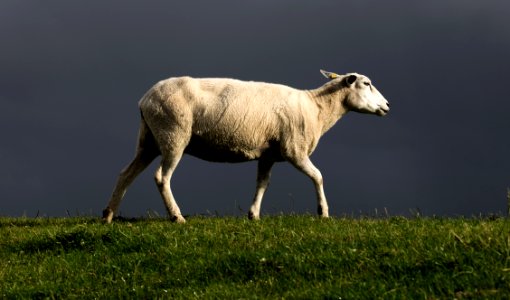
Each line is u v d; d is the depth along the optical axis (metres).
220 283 10.89
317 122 16.34
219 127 15.38
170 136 15.32
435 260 10.23
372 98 16.94
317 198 15.93
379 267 10.48
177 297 10.70
